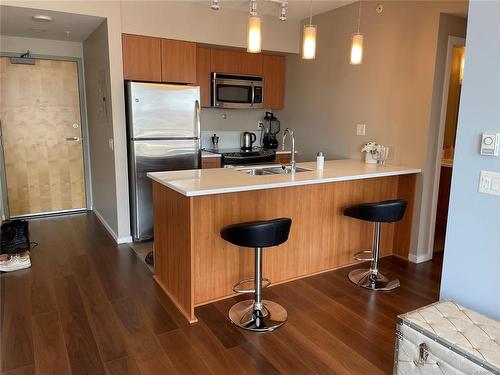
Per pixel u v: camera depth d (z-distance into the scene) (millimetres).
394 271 3490
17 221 4473
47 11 3461
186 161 4258
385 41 3773
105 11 3691
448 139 4863
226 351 2270
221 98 4863
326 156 4688
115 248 3971
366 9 3947
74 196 5348
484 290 1968
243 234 2363
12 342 2330
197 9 4277
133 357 2203
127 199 4105
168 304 2820
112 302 2842
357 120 4191
